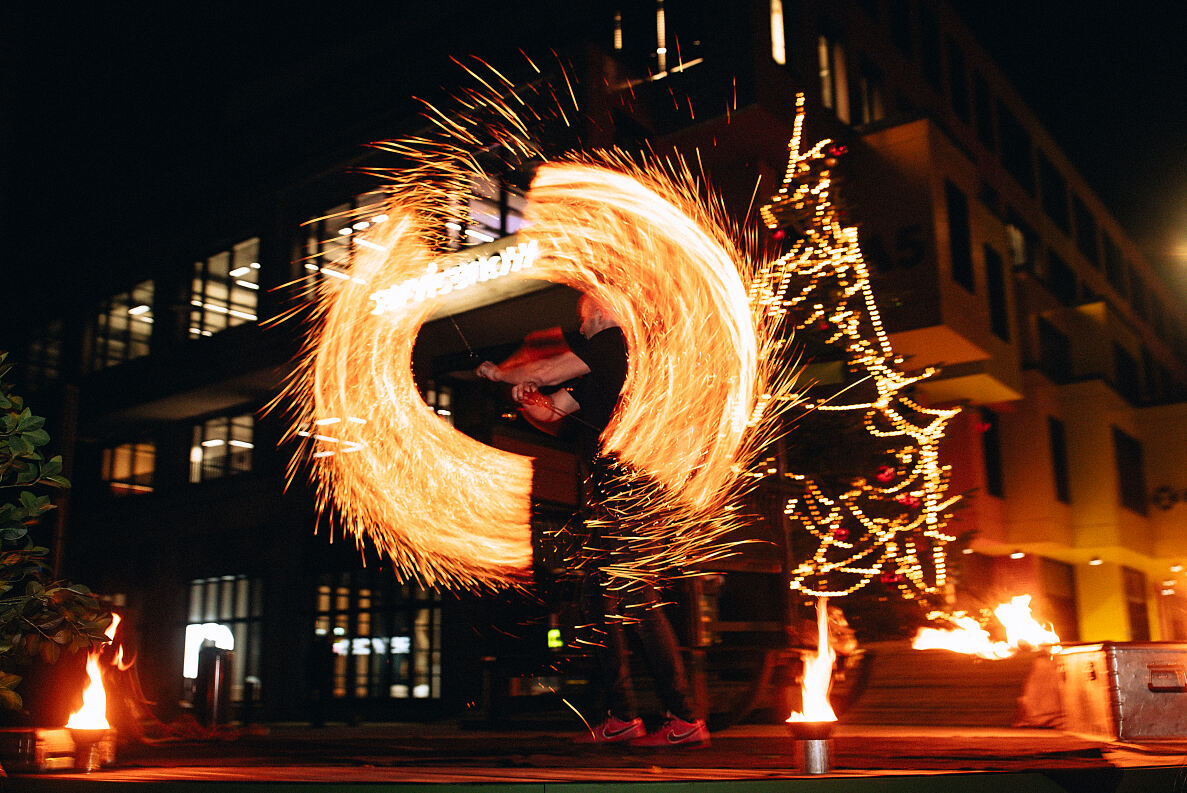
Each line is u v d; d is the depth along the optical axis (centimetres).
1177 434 2128
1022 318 1889
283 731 893
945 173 1409
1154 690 352
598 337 397
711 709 588
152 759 380
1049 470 1786
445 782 255
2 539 315
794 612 557
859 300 964
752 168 1294
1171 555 2081
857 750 333
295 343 1538
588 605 389
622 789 250
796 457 914
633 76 1332
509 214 1202
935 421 1005
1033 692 463
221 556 1734
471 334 1285
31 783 309
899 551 948
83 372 2006
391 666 1370
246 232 1711
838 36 1550
